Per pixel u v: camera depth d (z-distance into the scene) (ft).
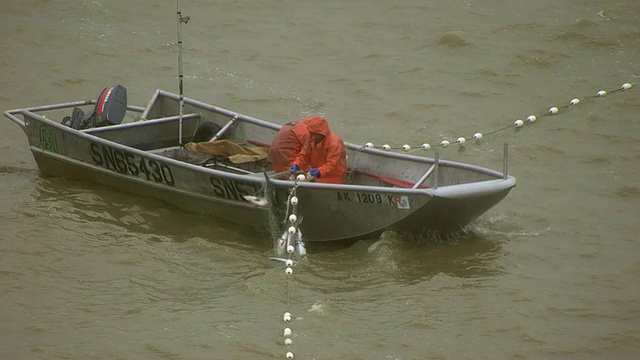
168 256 131.13
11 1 239.91
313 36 225.56
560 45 218.38
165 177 142.31
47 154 154.51
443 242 136.15
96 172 150.71
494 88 199.62
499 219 144.46
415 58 213.25
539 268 129.80
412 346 110.32
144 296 120.78
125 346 109.29
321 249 134.82
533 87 200.03
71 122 158.71
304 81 202.69
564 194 153.69
